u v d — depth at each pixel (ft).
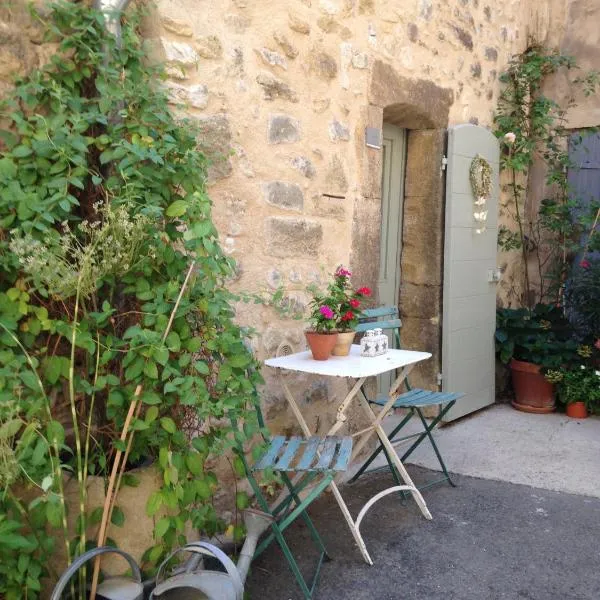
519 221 18.52
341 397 12.20
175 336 6.93
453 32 15.14
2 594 6.23
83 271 6.43
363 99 12.34
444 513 10.67
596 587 8.45
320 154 11.34
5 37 6.97
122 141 7.01
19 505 6.27
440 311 15.42
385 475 12.34
